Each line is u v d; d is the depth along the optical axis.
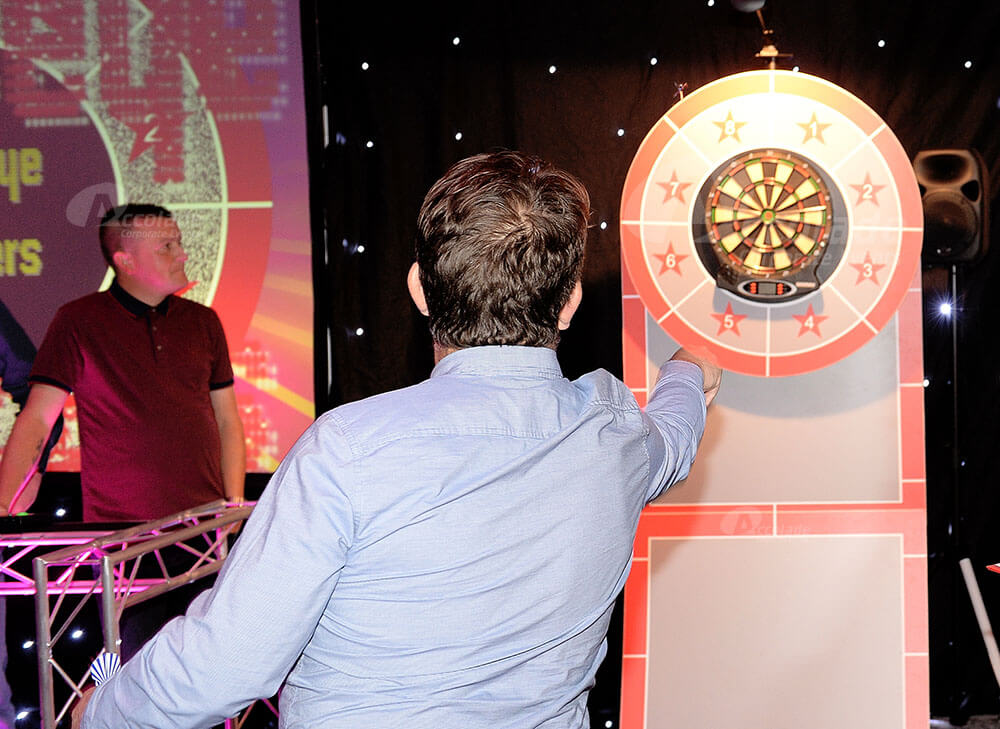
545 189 1.02
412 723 0.89
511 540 0.94
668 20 3.54
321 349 3.55
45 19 3.55
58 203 3.55
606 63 3.55
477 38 3.57
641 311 3.00
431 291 1.01
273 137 3.54
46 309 3.54
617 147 3.55
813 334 2.97
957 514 3.43
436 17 3.56
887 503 2.99
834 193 2.95
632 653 3.01
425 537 0.91
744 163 2.95
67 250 3.55
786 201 2.95
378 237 3.56
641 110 3.55
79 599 3.38
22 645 3.41
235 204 3.55
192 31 3.54
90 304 3.54
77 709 1.11
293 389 3.55
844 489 3.00
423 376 3.57
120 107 3.55
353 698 0.90
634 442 1.06
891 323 3.00
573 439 0.99
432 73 3.57
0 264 3.55
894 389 3.00
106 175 3.55
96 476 3.51
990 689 3.56
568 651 0.99
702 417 1.26
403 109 3.56
